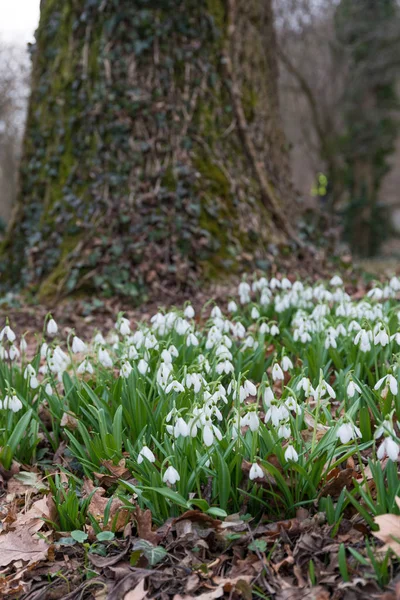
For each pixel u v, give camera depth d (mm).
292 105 22125
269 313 4543
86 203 7035
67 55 7344
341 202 22906
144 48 7012
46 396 3277
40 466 3195
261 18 8109
